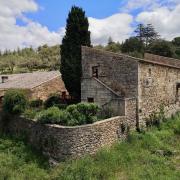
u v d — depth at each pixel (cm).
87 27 2670
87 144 1827
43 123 1941
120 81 2352
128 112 2198
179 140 2289
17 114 2261
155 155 1962
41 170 1789
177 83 2962
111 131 2009
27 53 11050
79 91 2642
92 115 1997
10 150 2025
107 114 2258
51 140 1862
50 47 10819
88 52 2508
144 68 2355
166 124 2569
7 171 1741
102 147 1917
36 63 8306
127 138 2138
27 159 1900
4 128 2352
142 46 6388
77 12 2647
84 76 2525
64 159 1777
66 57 2636
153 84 2495
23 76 3612
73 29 2625
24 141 2102
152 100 2484
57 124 1905
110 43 8338
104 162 1783
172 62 3578
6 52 11525
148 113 2427
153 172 1719
